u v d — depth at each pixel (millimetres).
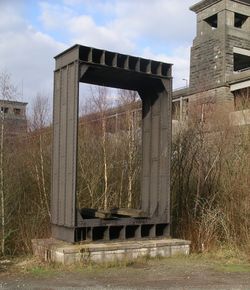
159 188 13859
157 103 14336
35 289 9328
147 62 13438
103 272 10938
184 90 46750
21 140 19016
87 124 21750
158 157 14062
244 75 43500
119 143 20359
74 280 10117
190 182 17703
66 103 12547
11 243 14539
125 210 13719
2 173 15430
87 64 12273
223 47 47375
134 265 11797
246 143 18953
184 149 18000
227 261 12938
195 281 10336
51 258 11727
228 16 48656
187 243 13266
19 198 16797
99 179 19453
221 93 45125
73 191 11914
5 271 11125
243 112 24156
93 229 12328
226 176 17547
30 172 18422
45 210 16562
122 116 20984
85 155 19859
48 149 19422
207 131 20875
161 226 13508
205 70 48938
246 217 15516
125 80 13922
